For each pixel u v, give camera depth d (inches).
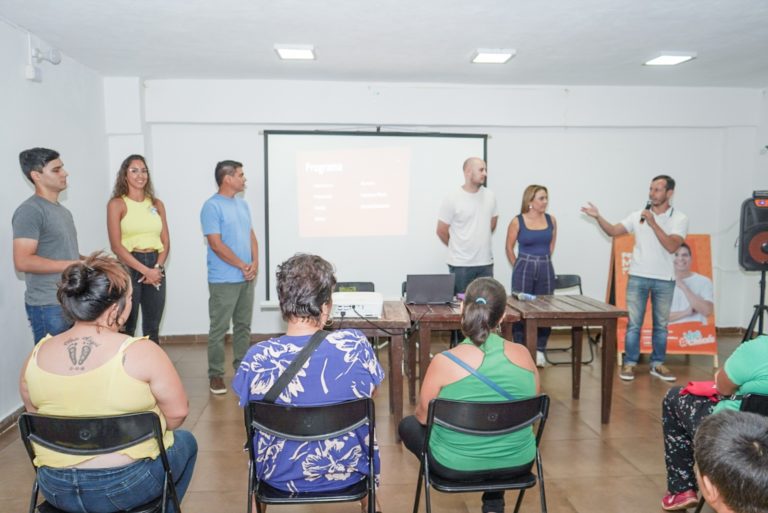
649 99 196.1
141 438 57.9
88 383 56.1
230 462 105.3
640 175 205.0
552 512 88.8
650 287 156.6
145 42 140.1
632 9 117.0
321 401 62.5
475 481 70.2
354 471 66.4
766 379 68.1
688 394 84.5
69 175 152.8
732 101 198.1
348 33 133.6
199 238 193.5
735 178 203.8
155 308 143.6
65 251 107.7
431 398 71.4
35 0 110.3
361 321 107.7
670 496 88.7
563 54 153.1
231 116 185.2
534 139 201.0
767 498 35.3
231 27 128.6
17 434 117.7
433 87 189.9
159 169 190.4
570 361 174.6
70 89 153.5
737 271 206.4
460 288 163.8
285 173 190.7
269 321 198.1
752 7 115.7
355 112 188.4
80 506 58.7
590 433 119.0
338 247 194.1
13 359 123.4
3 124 120.3
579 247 206.1
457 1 112.0
